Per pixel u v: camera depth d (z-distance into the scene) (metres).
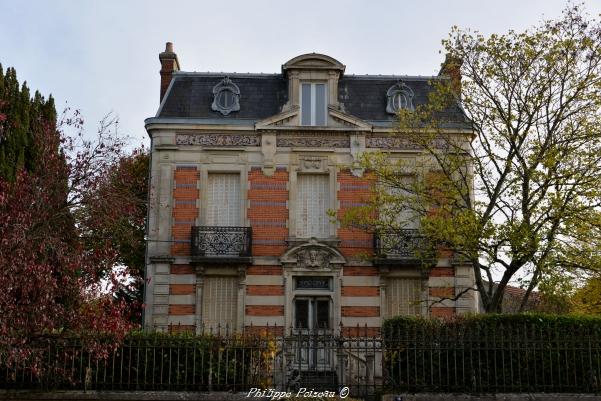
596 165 18.45
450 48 20.03
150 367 14.52
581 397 14.25
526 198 18.59
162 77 26.53
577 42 19.05
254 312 23.08
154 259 23.17
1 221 12.74
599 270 18.30
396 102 25.42
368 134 24.48
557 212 18.09
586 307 24.36
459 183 20.69
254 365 14.63
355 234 23.78
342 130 24.36
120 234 19.30
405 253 23.20
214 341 14.66
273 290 23.30
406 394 14.34
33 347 13.08
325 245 23.59
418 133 20.92
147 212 23.80
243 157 24.27
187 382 14.37
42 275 12.38
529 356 14.89
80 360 14.04
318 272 23.47
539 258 18.30
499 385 14.56
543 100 19.16
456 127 23.53
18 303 12.47
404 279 23.64
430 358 14.72
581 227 18.09
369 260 23.50
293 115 24.52
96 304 13.32
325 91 25.05
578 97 18.94
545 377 14.80
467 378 14.80
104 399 13.83
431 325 15.22
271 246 23.61
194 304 23.02
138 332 14.98
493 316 15.41
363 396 14.88
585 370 14.77
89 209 17.45
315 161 24.34
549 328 14.79
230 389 14.39
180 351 14.62
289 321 23.08
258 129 24.30
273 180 24.12
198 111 24.89
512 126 19.19
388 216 22.28
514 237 17.89
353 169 24.27
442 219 18.83
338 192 24.12
